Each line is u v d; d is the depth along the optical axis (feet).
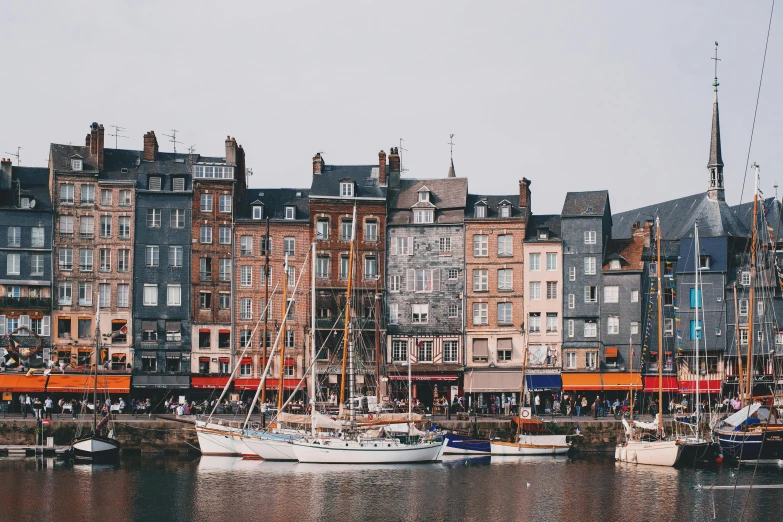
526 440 294.25
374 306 351.46
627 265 350.43
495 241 353.72
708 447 275.18
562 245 351.87
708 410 319.88
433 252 355.15
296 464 273.33
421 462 278.26
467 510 222.28
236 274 349.20
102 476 255.09
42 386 325.83
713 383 346.74
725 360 349.20
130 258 344.90
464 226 354.54
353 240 292.61
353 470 265.34
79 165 344.90
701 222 372.17
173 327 344.90
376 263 354.95
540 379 347.36
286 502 228.63
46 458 281.33
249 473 260.01
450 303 353.72
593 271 351.05
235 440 283.59
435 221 356.79
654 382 345.31
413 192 362.74
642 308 349.00
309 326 348.18
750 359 281.33
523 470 266.57
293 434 283.59
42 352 338.13
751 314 283.38
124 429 294.66
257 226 350.64
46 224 342.44
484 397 350.64
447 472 263.29
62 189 343.67
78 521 212.43
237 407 324.80
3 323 337.93
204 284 347.36
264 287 349.61
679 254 355.97
